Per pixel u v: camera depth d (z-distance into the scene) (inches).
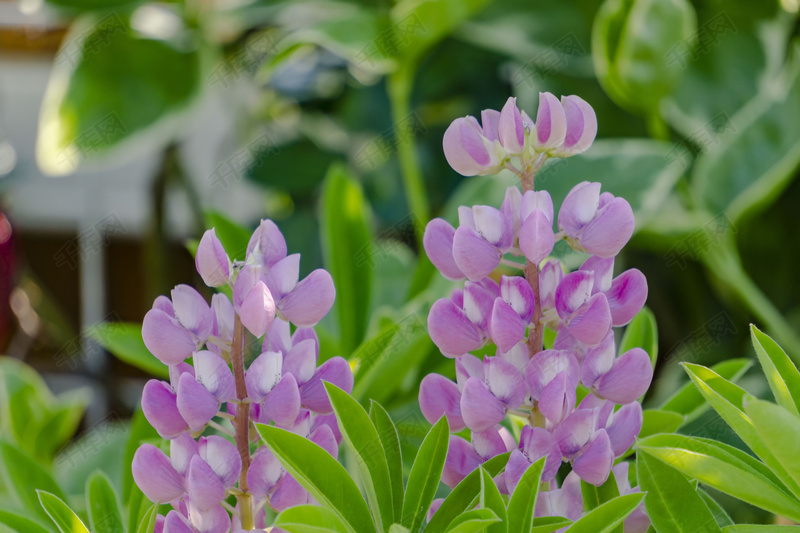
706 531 39.5
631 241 63.5
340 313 48.7
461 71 82.4
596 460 39.6
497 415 39.6
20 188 90.3
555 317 40.1
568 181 56.9
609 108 74.8
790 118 62.6
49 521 42.6
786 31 72.3
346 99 86.4
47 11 71.7
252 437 39.9
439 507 39.6
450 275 40.3
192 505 39.4
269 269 39.8
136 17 75.8
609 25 58.0
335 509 39.0
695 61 70.2
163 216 78.1
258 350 43.4
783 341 58.7
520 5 73.5
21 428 59.7
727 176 61.8
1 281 76.8
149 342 39.3
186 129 77.9
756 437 39.1
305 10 78.9
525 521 38.9
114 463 55.8
